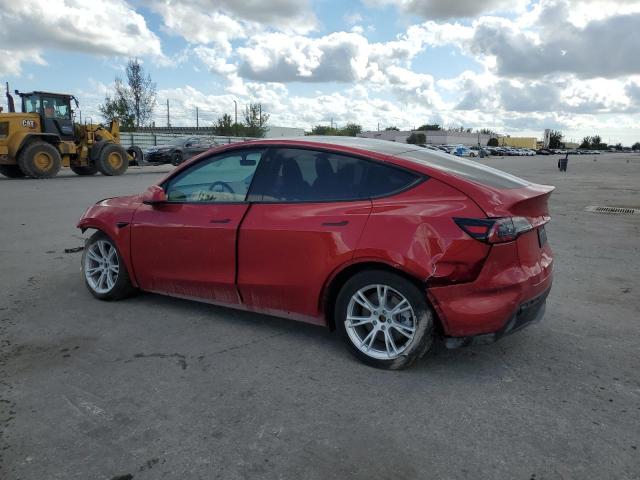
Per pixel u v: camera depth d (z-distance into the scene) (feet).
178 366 11.64
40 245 24.26
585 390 10.56
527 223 10.94
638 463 8.22
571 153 374.22
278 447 8.65
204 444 8.73
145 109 146.92
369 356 11.52
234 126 207.82
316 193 12.22
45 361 11.88
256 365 11.69
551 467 8.13
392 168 11.53
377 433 9.04
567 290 17.46
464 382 10.87
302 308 12.31
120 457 8.39
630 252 23.31
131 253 15.24
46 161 63.57
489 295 10.43
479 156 247.70
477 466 8.16
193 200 14.20
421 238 10.59
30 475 7.94
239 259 12.97
